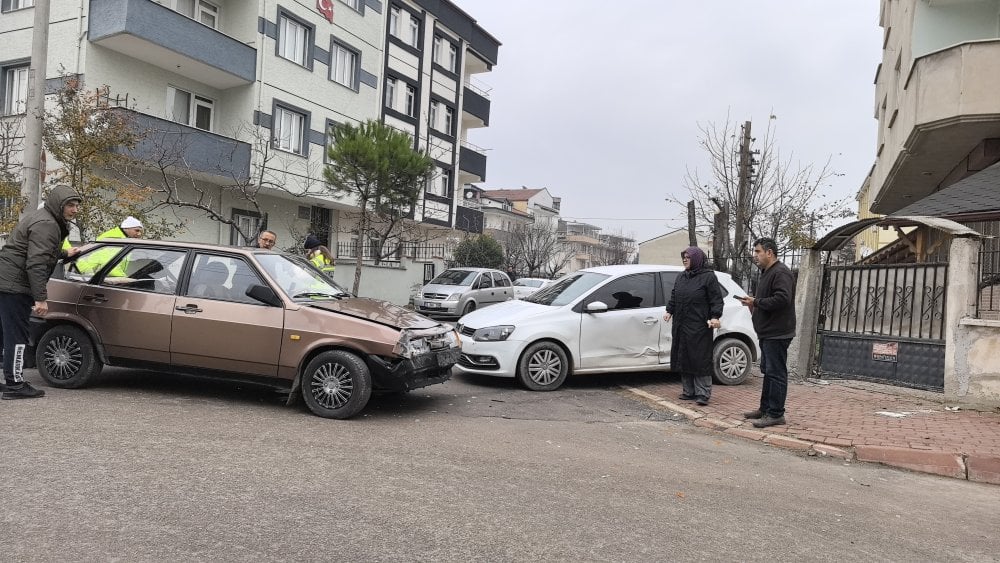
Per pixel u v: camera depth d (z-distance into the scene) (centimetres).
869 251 3095
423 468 459
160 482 396
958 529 402
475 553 322
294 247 1952
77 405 577
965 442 573
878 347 855
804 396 802
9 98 1681
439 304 1788
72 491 374
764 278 653
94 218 1048
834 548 358
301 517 355
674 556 333
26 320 591
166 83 1800
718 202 1848
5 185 1012
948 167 1361
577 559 322
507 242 4691
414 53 2836
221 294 628
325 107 2248
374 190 1692
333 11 2272
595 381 902
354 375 588
